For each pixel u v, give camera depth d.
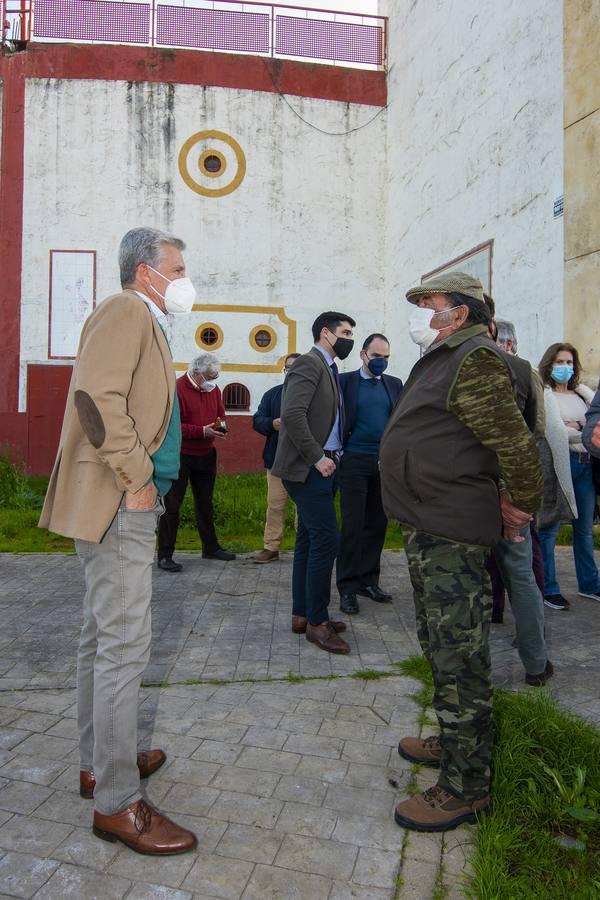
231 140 12.81
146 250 2.50
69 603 5.03
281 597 5.27
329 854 2.25
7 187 12.44
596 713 3.22
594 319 7.25
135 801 2.30
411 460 2.42
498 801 2.45
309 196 13.05
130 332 2.24
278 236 12.95
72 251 12.52
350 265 13.16
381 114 13.26
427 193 11.39
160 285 2.51
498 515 2.44
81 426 2.30
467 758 2.39
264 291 12.91
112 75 12.60
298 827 2.38
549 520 4.59
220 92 12.80
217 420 6.34
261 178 12.91
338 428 4.69
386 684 3.57
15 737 2.99
